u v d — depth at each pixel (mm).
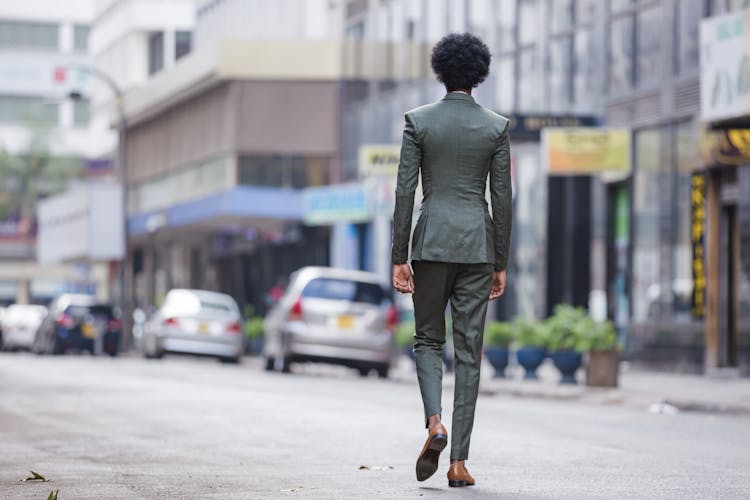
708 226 44219
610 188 51500
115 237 92125
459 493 13383
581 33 52719
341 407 27719
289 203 81375
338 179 84438
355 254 78000
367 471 15648
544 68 55469
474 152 13750
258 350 70938
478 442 19672
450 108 13828
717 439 20953
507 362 42281
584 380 37688
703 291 44406
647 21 48094
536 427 22906
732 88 37906
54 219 116062
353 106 81312
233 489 13922
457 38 13961
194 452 18406
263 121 85125
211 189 90125
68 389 34594
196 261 106000
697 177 44719
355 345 45781
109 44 124125
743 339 42031
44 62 172500
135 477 15211
